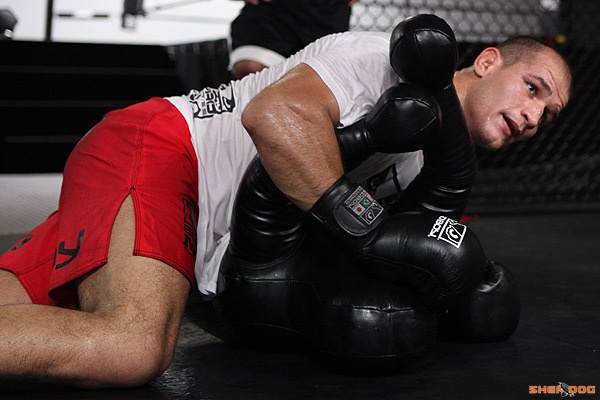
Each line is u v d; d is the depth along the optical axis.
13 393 1.43
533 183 4.83
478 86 1.83
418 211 1.67
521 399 1.41
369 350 1.52
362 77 1.61
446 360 1.67
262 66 3.40
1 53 5.58
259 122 1.50
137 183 1.62
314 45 1.83
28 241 1.77
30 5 6.73
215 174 1.78
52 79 5.59
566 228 3.83
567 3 6.08
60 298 1.60
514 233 3.67
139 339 1.43
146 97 5.82
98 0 6.95
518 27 6.31
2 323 1.36
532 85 1.80
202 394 1.45
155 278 1.50
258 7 3.40
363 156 1.60
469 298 1.76
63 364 1.38
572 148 5.01
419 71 1.50
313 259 1.65
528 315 2.08
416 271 1.52
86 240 1.55
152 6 7.05
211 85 5.34
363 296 1.54
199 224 1.77
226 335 1.93
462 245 1.51
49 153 5.36
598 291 2.38
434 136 1.53
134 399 1.42
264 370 1.61
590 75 5.05
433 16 1.50
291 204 1.63
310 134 1.50
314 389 1.48
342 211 1.50
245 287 1.69
